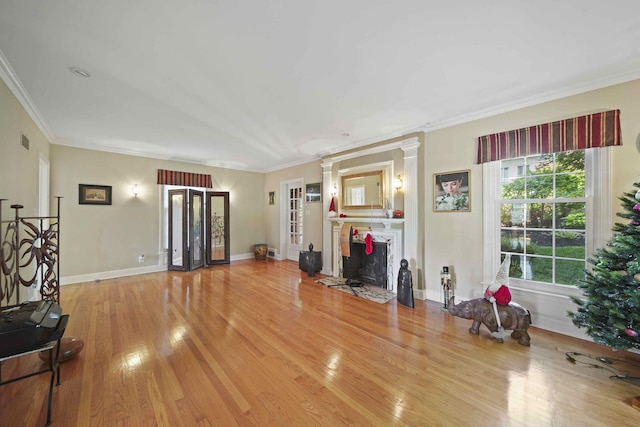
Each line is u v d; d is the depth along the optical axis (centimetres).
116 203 502
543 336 264
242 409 165
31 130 316
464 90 267
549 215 283
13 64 217
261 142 457
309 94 274
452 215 350
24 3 151
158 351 234
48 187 422
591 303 211
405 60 215
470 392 183
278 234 702
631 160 232
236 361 219
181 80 244
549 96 272
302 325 291
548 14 164
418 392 183
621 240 197
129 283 458
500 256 314
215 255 636
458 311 276
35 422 152
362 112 323
